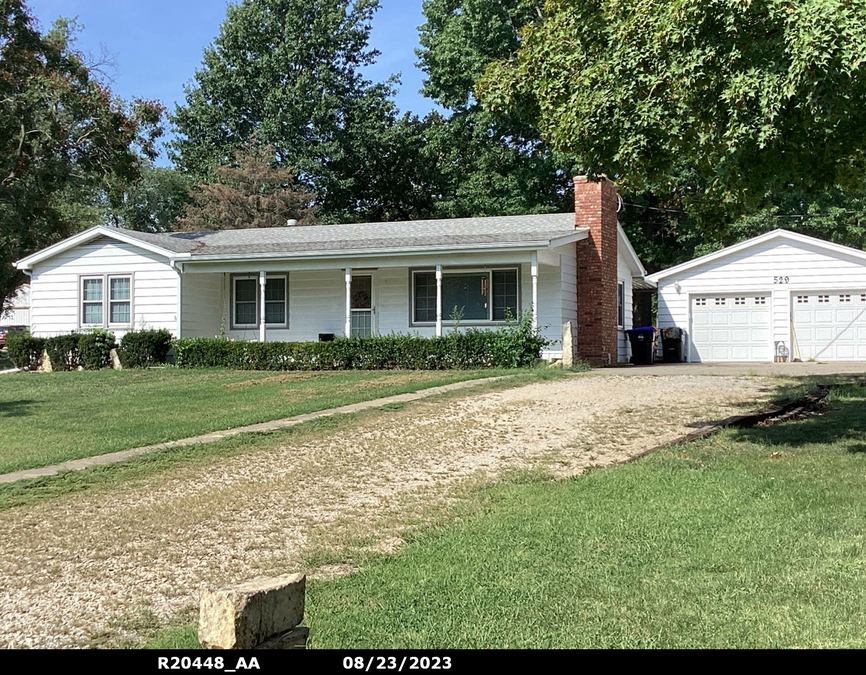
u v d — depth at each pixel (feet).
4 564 21.18
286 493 27.73
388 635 15.42
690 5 26.76
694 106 28.53
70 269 77.77
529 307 69.41
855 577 17.49
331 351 66.33
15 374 72.90
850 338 78.48
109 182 107.24
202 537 22.98
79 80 100.83
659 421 38.19
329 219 136.87
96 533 23.72
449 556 20.18
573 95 30.71
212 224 128.57
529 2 36.58
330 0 139.23
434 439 36.09
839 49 24.14
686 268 84.28
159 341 72.23
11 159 98.73
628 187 34.24
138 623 16.87
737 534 20.95
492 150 113.39
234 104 138.21
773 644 14.25
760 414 37.86
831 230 113.60
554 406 43.01
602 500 25.05
